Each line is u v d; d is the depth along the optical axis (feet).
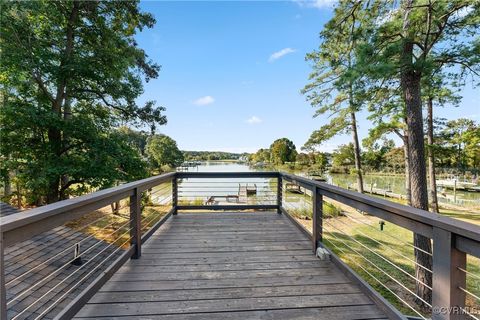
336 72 31.27
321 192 9.07
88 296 5.87
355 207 6.61
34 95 26.11
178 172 15.37
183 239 10.90
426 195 17.52
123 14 28.96
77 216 5.16
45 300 10.03
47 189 26.25
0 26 21.68
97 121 30.45
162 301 6.21
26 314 9.07
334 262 8.46
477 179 78.28
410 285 19.85
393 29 16.35
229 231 12.09
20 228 3.67
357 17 20.49
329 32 21.90
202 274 7.68
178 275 7.59
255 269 8.06
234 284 7.10
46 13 23.35
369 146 42.42
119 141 29.27
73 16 25.80
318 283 7.20
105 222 33.45
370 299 6.33
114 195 6.92
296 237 11.25
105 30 27.40
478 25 16.26
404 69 16.12
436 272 4.06
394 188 72.43
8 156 25.93
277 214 15.46
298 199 43.39
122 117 31.50
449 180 81.00
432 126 38.81
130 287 6.84
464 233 3.51
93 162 25.81
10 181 27.86
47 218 4.26
